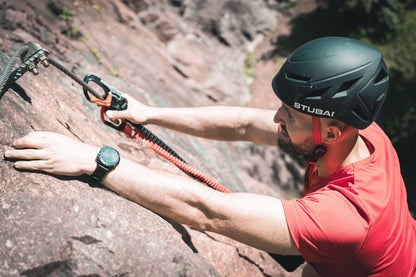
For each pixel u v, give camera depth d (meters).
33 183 1.48
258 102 10.63
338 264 1.54
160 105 4.18
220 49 11.28
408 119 10.79
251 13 12.21
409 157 10.55
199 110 2.06
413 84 11.42
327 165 1.67
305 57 1.55
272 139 2.07
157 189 1.52
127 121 1.91
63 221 1.39
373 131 1.83
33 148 1.54
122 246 1.41
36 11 5.22
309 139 1.62
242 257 2.33
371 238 1.45
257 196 1.56
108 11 7.73
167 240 1.64
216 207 1.51
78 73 3.53
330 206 1.46
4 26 3.38
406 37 12.45
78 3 6.97
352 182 1.55
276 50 12.07
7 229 1.33
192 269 1.39
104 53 6.15
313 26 12.68
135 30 8.29
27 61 1.63
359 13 12.39
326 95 1.51
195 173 1.85
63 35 5.43
